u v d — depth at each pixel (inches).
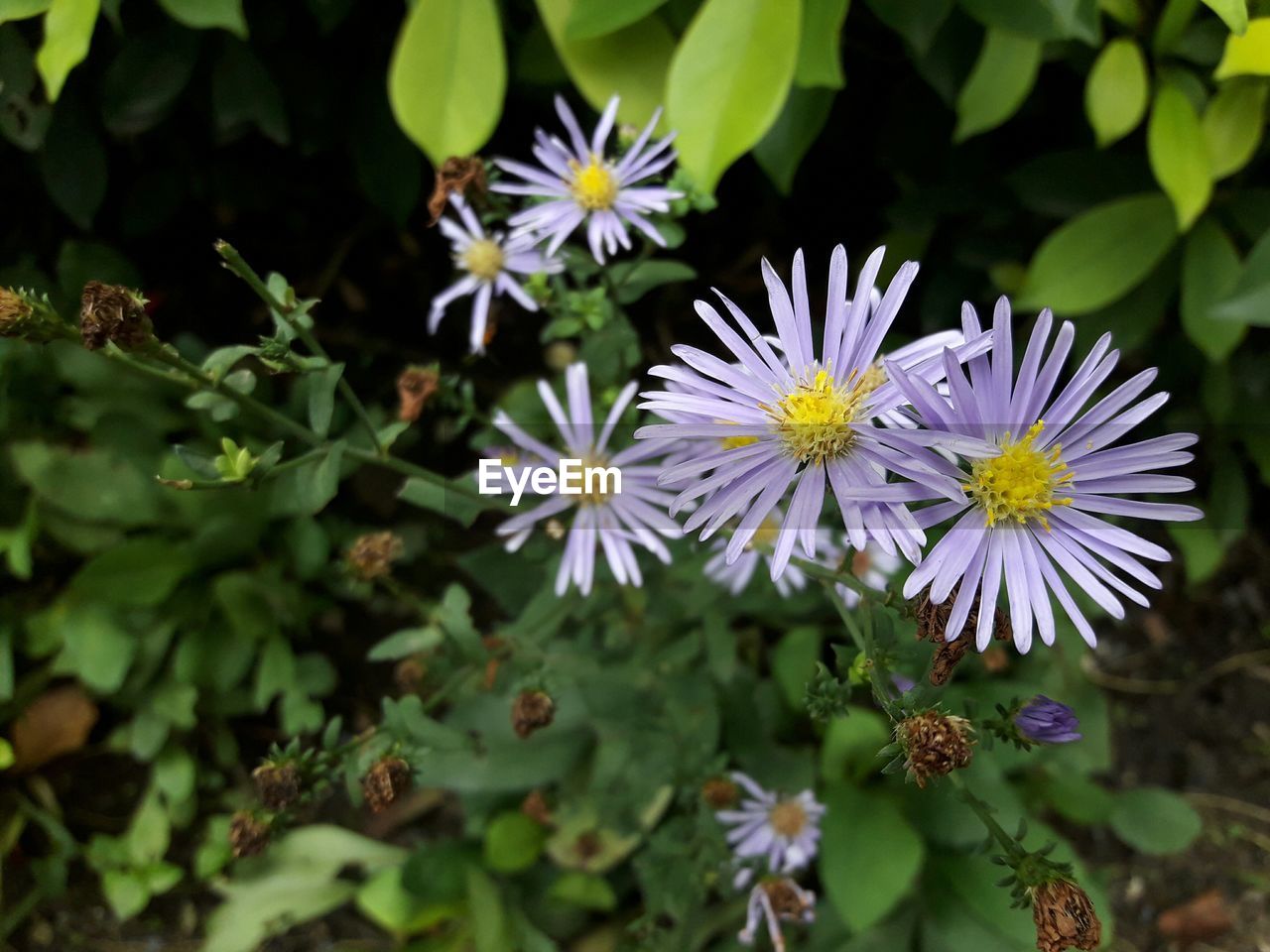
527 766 8.7
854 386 4.3
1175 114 7.0
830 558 7.7
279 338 5.3
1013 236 9.4
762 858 7.8
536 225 6.6
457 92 6.7
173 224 10.7
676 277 7.1
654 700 8.2
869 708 9.1
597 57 7.0
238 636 9.8
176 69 8.1
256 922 9.0
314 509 5.7
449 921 9.2
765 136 7.3
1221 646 10.9
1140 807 9.3
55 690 9.9
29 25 7.8
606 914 9.2
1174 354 9.8
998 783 8.4
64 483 9.3
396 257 11.4
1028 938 7.8
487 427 7.8
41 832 10.1
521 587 8.6
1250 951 9.4
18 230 10.4
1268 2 6.6
